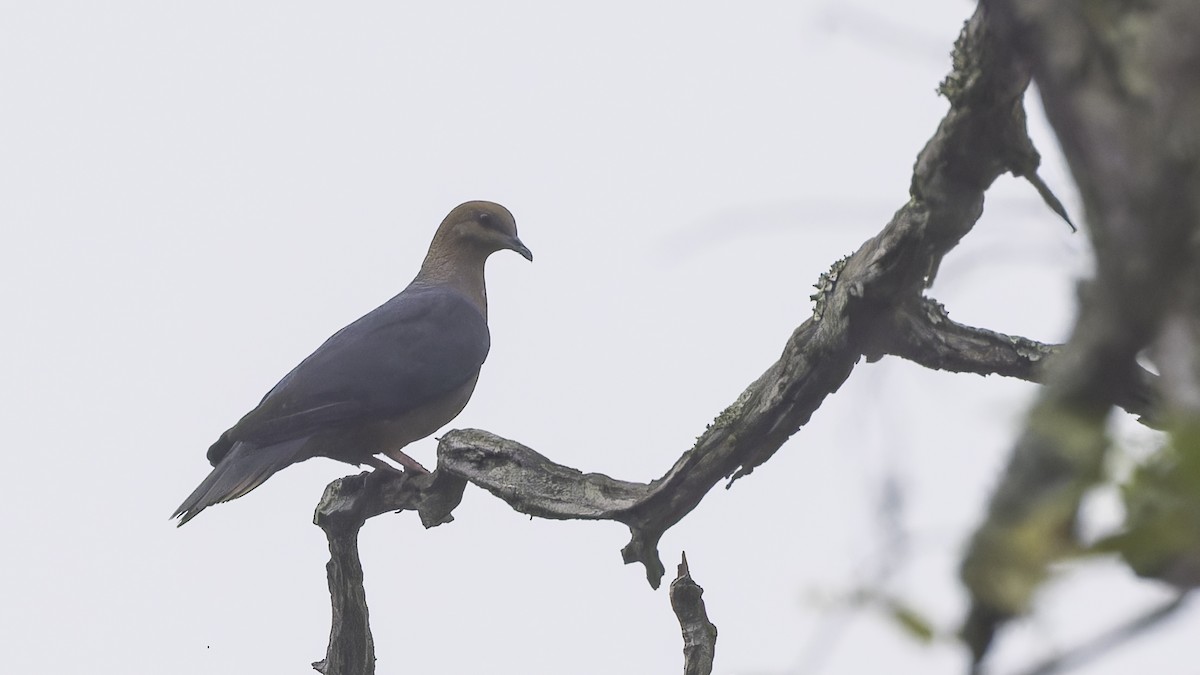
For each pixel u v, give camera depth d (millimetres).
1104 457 2229
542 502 10359
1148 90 2711
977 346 8195
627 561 10023
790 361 8789
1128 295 2580
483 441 10945
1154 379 3441
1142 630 1996
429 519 11875
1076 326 2688
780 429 9078
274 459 13562
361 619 12477
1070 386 2611
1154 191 2619
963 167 6863
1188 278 2551
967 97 6445
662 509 9789
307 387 13945
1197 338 2514
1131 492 2098
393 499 12062
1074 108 2797
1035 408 2445
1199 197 2574
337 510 12203
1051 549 2205
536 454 10711
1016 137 6629
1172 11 2721
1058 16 2861
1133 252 2609
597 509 10070
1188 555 1998
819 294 8484
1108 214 2688
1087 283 2701
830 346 8391
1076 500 2225
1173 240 2568
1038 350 8164
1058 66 2840
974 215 7172
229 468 13523
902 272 7680
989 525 2361
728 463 9352
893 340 8234
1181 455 1987
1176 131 2635
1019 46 3027
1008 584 2205
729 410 9242
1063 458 2355
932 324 8195
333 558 12430
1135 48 2760
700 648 9336
